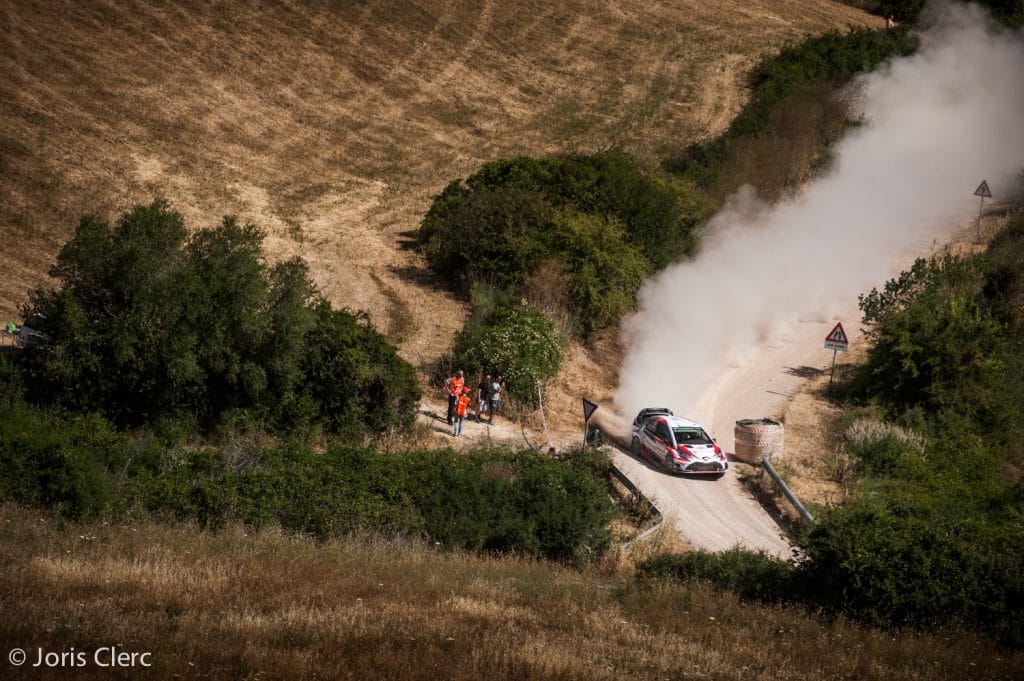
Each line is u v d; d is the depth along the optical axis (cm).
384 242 11850
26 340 6906
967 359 9012
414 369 8012
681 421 7969
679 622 4097
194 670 2844
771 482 7600
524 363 8819
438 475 6262
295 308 7156
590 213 11244
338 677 2895
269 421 7125
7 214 10119
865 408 8975
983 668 3775
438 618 3672
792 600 4734
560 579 5028
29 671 2703
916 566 4459
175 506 5334
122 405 6756
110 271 6719
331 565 4584
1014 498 7694
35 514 4878
